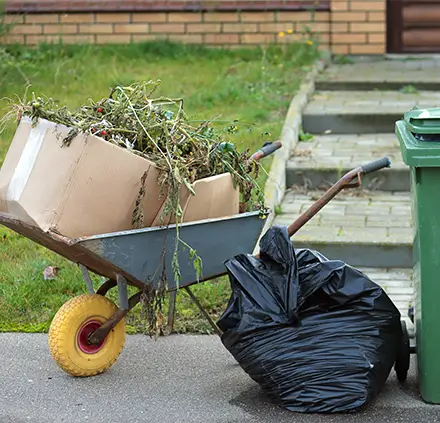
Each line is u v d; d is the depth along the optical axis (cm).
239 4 1246
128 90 564
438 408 508
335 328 507
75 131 503
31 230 520
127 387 541
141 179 513
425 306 501
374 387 504
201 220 530
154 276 521
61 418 504
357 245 738
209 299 653
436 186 488
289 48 1205
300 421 495
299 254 527
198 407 515
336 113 997
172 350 594
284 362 503
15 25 1243
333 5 1227
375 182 869
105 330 540
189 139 541
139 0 1259
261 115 983
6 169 531
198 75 1122
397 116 991
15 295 658
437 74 1138
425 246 494
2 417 505
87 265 544
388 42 1257
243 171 559
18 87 1069
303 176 874
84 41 1266
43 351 593
